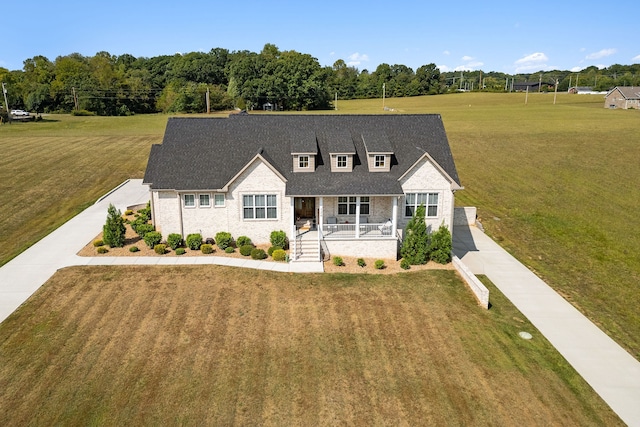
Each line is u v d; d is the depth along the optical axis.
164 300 23.92
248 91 126.94
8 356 19.14
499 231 37.25
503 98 147.50
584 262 31.42
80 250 30.17
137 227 32.75
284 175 30.73
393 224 30.06
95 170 53.56
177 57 170.25
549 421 16.45
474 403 17.23
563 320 23.58
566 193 46.44
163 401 16.91
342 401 17.19
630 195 44.97
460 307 24.31
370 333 21.64
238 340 20.73
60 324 21.53
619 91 111.06
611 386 18.47
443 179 31.16
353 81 173.62
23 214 38.22
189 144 32.53
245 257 29.48
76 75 132.88
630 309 25.22
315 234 31.27
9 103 119.00
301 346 20.47
